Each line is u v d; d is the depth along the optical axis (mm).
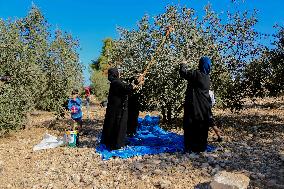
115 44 12523
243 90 12656
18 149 10828
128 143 10047
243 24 11961
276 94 12875
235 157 8273
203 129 8742
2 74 14477
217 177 6379
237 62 12102
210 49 11844
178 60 11320
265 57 12406
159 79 11477
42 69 15500
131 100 10641
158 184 6949
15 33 14914
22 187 7512
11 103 13125
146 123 12812
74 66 15742
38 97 15305
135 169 7891
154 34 11867
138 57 12023
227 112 15820
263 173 7168
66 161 9039
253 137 10367
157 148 9273
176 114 12453
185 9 11992
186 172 7469
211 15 11953
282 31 12242
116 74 9648
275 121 12992
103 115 19281
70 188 7223
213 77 11969
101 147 9883
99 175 7754
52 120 16812
